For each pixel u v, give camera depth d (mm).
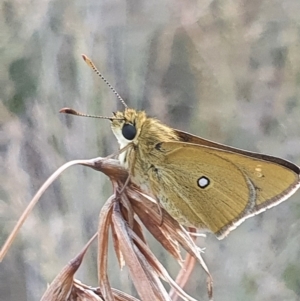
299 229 86
